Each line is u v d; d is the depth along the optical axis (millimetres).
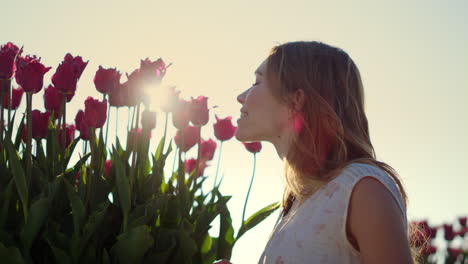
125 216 1961
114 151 2008
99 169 2137
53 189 1960
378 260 1206
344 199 1303
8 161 2139
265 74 1594
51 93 2303
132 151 2311
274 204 2352
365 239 1238
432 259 4988
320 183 1380
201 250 2170
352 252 1302
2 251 1776
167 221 2115
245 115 1672
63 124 2203
